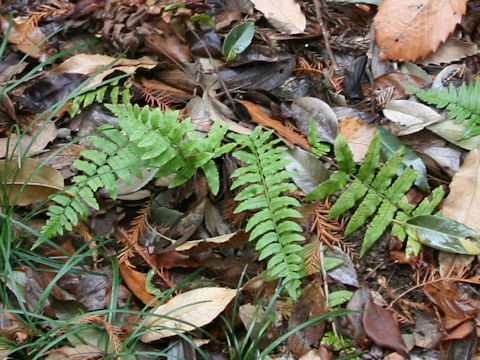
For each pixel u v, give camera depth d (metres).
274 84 1.18
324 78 1.20
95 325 0.98
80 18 1.23
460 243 1.04
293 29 1.23
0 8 1.27
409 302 1.04
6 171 1.06
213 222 1.09
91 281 1.03
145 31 1.19
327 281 1.05
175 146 1.06
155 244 1.08
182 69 1.19
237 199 1.03
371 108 1.17
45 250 1.08
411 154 1.11
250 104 1.15
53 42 1.23
